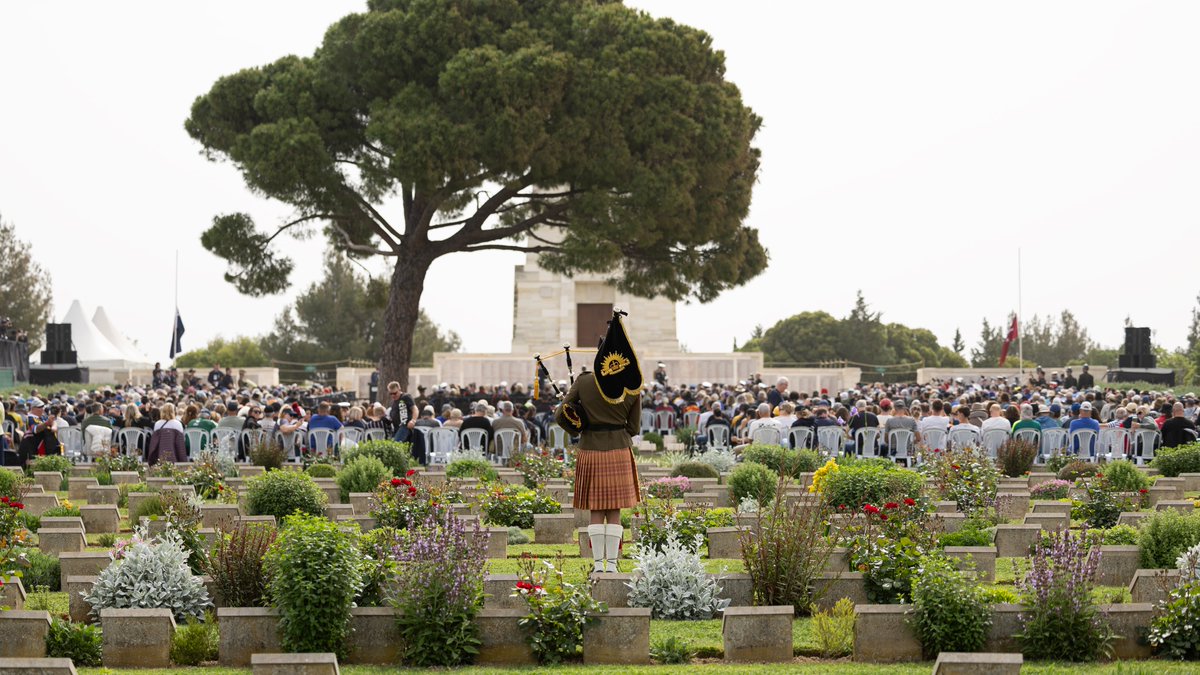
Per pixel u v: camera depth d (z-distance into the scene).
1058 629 10.73
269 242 39.81
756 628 10.75
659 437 33.94
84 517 17.97
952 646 10.73
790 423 27.62
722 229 39.34
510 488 19.03
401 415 27.98
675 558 12.49
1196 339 75.94
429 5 37.00
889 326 100.00
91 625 11.83
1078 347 99.31
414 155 34.78
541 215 39.25
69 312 62.00
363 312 89.31
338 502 20.83
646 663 10.73
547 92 35.91
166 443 24.53
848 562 13.38
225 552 12.39
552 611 10.86
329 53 37.81
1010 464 23.80
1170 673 9.98
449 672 10.41
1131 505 17.70
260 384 64.88
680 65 38.09
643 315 64.88
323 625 10.70
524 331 64.62
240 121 39.59
